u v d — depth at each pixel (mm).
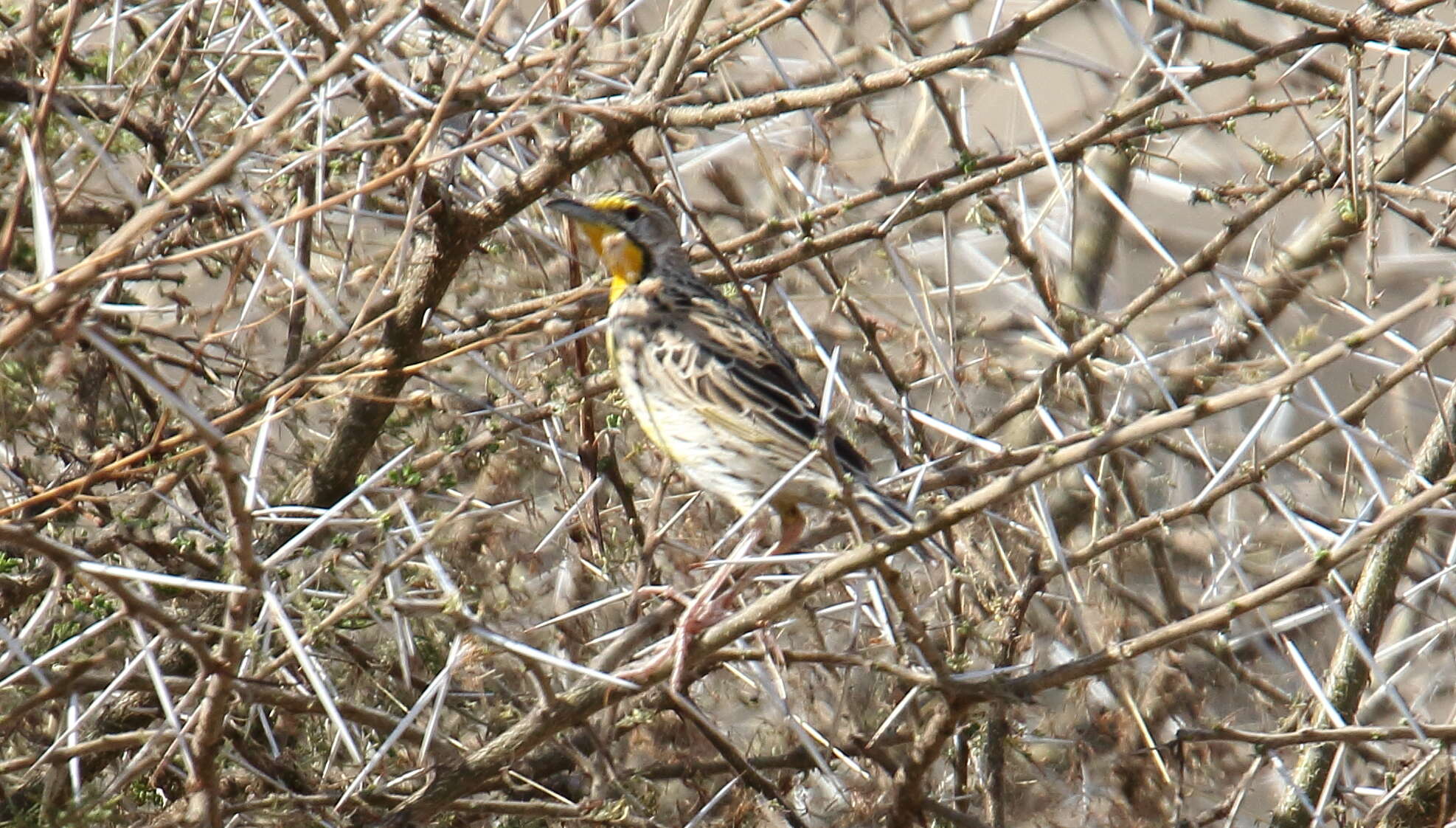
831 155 12648
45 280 6281
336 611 8016
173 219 10070
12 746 9836
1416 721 8219
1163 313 14016
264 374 10984
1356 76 9625
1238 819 12102
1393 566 11453
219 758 8469
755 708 11562
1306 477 14461
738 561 8602
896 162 13961
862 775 10414
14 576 10023
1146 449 12977
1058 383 11805
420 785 10109
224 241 7066
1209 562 13305
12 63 9703
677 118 9914
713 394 10195
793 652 9414
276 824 9336
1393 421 14883
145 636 8312
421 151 8688
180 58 10133
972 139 14234
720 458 10234
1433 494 7371
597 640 9773
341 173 10492
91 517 10281
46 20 9805
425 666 10539
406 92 8820
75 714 8414
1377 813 10945
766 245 13086
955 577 10805
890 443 10508
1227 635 12320
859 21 14242
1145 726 10891
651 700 10414
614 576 11180
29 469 10445
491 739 9961
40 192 6648
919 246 14469
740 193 13914
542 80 8398
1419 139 15047
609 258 10781
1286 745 9188
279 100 11734
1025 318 14086
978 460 11297
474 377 12656
